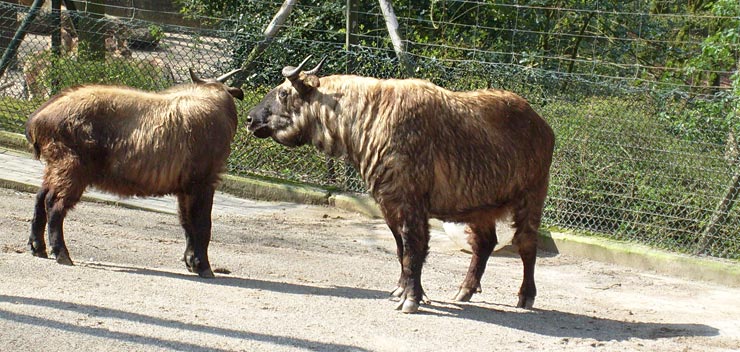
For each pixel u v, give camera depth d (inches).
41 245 291.0
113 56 485.4
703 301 318.7
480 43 504.1
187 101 293.3
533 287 285.6
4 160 452.4
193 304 245.1
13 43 486.0
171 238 351.3
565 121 393.1
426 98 262.8
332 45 458.9
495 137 268.2
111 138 285.9
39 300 230.2
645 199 377.7
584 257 377.7
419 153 259.3
